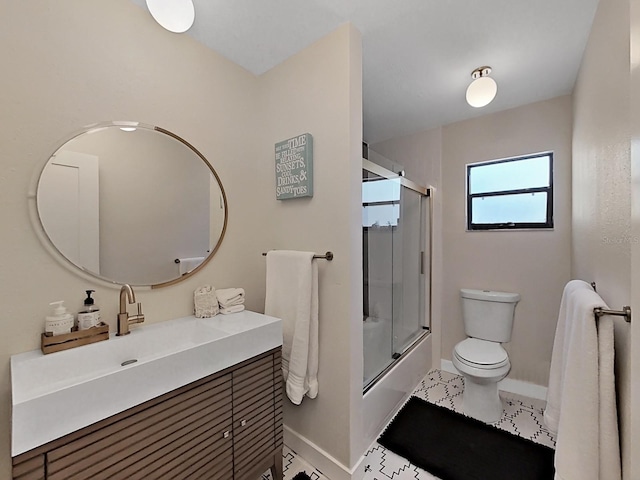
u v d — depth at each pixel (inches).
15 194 40.8
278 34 59.6
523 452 66.3
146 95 54.1
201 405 43.4
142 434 36.9
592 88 55.7
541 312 89.0
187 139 60.3
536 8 52.6
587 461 37.7
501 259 95.5
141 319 49.6
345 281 58.1
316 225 62.6
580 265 68.0
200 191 62.7
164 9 45.3
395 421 77.2
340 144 58.1
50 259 43.9
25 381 35.4
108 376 34.1
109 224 50.1
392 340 88.4
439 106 91.2
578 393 38.8
